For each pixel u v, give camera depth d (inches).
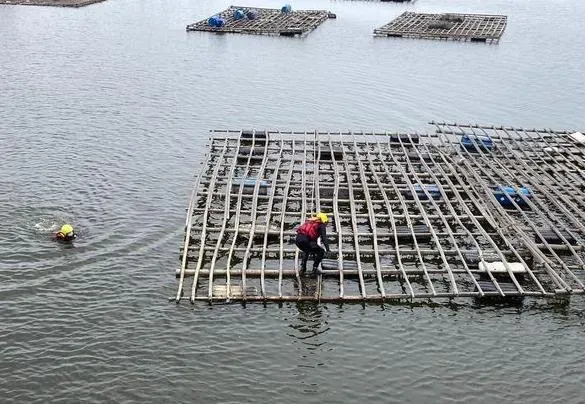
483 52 2751.0
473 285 962.1
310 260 1008.9
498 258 1003.9
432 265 1013.2
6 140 1497.3
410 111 1907.0
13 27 2856.8
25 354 770.2
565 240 1063.0
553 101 2058.3
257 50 2652.6
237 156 1389.0
